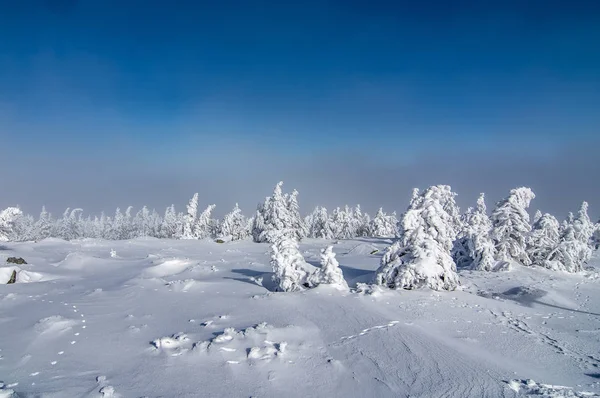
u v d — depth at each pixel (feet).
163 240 153.38
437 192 67.87
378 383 24.20
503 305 48.16
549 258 85.76
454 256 92.53
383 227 222.48
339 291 46.73
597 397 22.91
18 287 53.93
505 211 87.45
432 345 30.45
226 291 49.11
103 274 72.38
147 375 24.62
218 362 26.32
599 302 57.72
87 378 24.18
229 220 199.11
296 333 31.83
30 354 28.02
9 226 114.32
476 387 23.61
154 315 38.37
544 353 31.60
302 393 22.90
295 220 182.60
